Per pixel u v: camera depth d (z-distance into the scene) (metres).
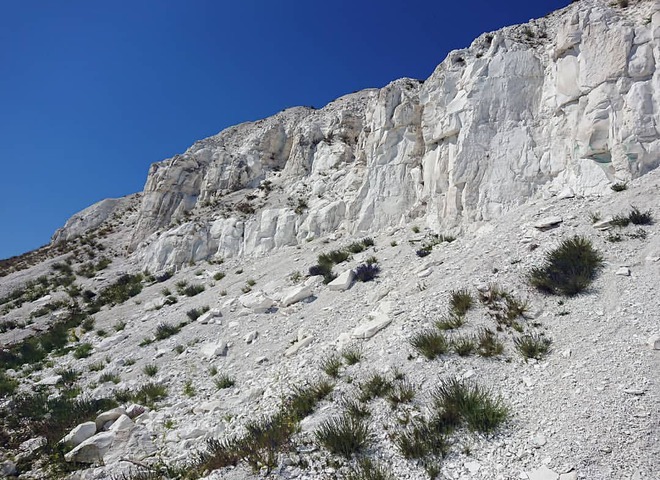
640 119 11.84
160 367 12.51
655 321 7.46
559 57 14.28
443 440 6.41
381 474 6.00
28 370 14.38
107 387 11.77
